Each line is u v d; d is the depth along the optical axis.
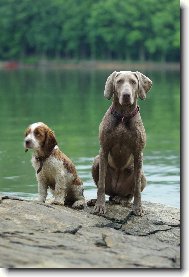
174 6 99.31
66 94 40.06
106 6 101.94
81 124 24.27
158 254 7.69
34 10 111.38
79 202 9.47
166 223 9.20
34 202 8.83
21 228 7.93
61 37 107.50
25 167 14.98
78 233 8.12
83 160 16.03
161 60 97.44
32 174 14.12
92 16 102.38
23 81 55.22
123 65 94.94
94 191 12.33
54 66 99.75
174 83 50.28
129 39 98.69
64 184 9.30
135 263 7.19
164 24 97.81
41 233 7.91
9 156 16.61
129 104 8.99
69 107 31.41
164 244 8.23
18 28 112.25
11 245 7.29
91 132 21.73
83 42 105.81
